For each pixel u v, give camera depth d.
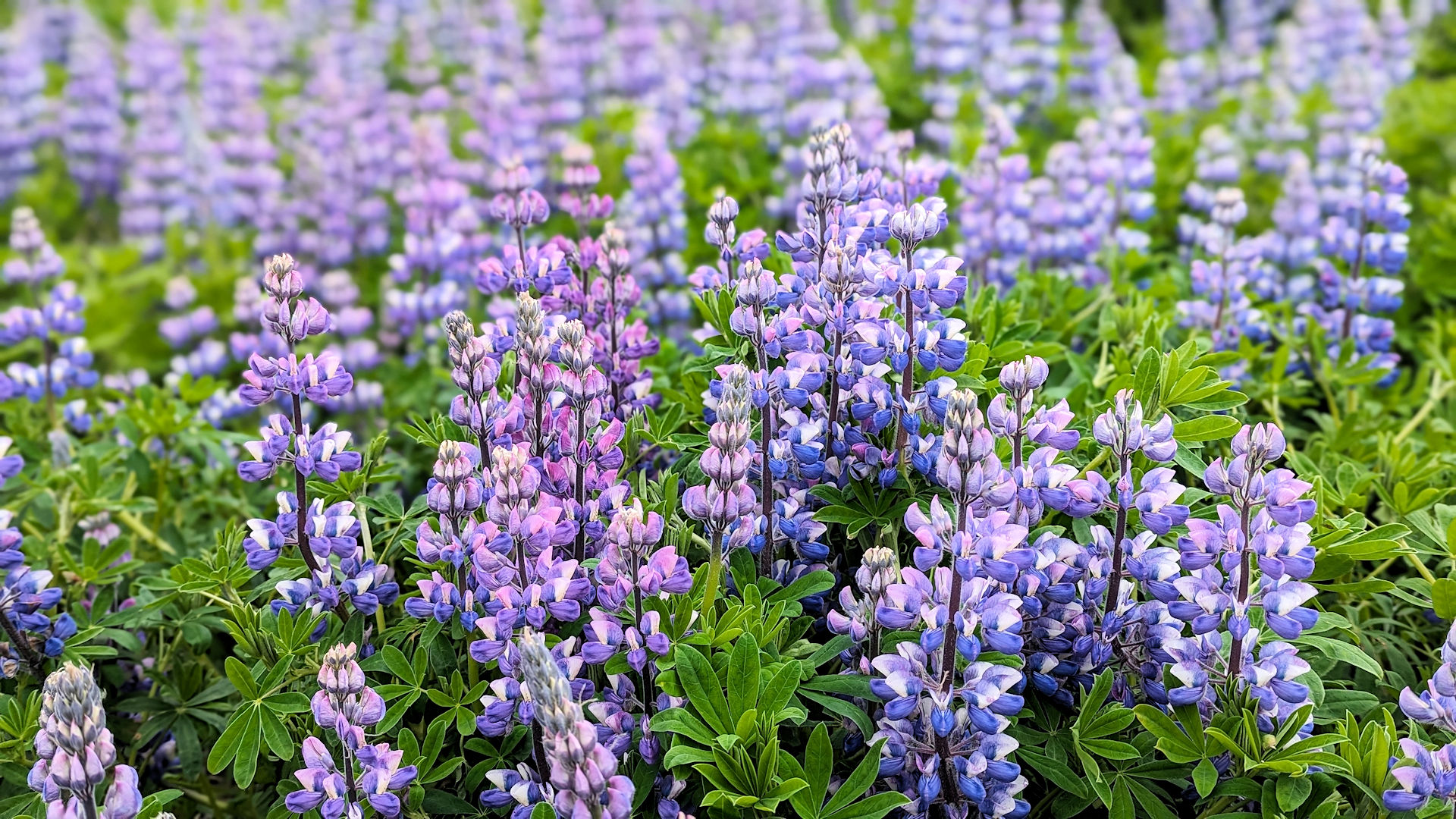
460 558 2.76
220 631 3.84
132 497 4.25
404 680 2.95
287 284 2.87
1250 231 6.19
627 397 3.59
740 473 2.62
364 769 2.64
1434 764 2.45
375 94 8.55
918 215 2.81
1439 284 5.15
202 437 4.40
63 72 10.60
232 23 9.70
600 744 2.40
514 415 2.91
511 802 2.77
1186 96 7.66
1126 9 11.45
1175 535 3.11
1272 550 2.52
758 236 3.46
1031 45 8.47
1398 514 3.44
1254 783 2.64
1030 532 2.97
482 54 8.80
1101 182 5.05
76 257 8.00
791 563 3.20
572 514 2.82
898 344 2.84
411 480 4.56
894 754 2.62
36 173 9.43
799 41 8.05
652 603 2.76
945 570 2.49
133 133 9.41
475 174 6.59
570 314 3.53
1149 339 3.63
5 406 4.55
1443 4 8.89
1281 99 6.61
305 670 3.07
